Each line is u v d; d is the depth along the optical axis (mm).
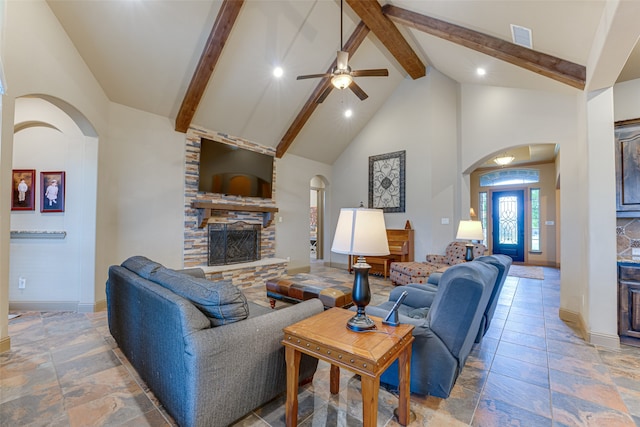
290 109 5332
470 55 4090
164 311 1632
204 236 4727
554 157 7176
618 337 2668
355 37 4469
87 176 3510
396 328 1640
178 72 3877
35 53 2648
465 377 2180
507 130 4730
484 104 5125
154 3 3156
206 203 4520
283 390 1836
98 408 1772
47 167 3551
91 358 2385
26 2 2555
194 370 1407
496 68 4145
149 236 4113
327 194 7266
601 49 2236
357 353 1347
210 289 1633
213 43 3600
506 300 4309
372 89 5789
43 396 1889
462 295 1745
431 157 5480
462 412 1770
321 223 8172
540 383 2098
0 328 2439
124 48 3396
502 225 8211
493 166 8203
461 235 3697
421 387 1840
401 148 5938
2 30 2250
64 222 3529
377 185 6309
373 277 5895
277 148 5926
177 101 4195
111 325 2639
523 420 1699
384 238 1688
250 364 1633
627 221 3043
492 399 1903
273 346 1752
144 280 2031
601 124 2770
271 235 5867
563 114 3967
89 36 3141
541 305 4051
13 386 1999
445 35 3596
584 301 3059
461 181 5512
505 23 2945
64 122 3533
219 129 4938
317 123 5961
